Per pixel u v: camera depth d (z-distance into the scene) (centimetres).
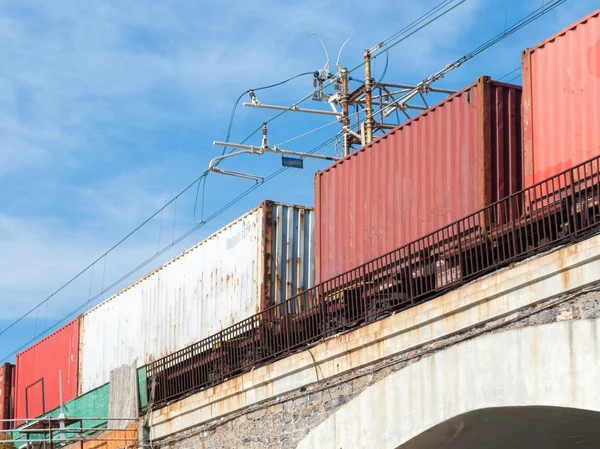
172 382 2128
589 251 1163
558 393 1164
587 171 1351
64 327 3034
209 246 2323
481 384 1270
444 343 1361
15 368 3400
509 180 1547
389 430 1419
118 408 2278
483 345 1273
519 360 1219
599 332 1121
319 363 1592
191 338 2334
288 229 2161
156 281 2531
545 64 1459
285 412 1675
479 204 1530
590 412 1245
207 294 2298
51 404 3055
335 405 1555
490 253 1482
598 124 1351
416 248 1641
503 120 1567
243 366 1841
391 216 1731
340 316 1695
